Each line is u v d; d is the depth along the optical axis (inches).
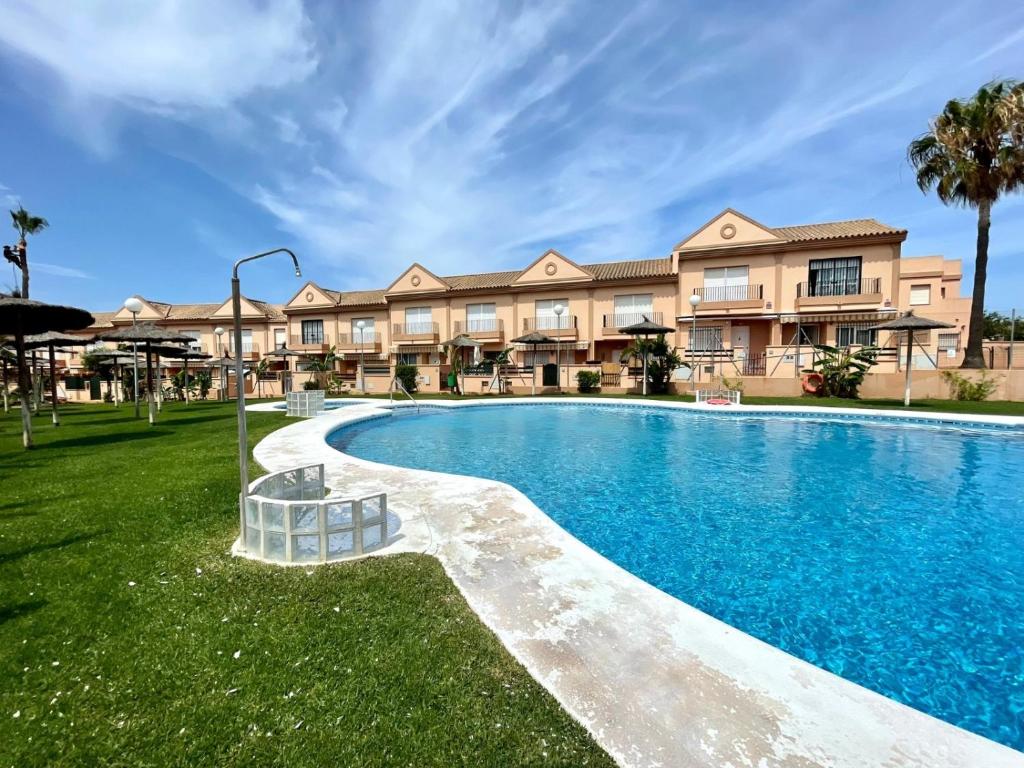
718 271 968.3
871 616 153.3
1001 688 119.8
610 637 112.7
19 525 186.9
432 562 153.9
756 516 248.1
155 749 78.0
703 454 405.7
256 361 1441.9
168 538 173.3
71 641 107.7
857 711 89.8
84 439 423.5
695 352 858.8
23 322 375.9
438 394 1034.1
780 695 93.9
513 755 77.9
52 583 136.6
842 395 766.5
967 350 731.4
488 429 570.3
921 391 729.0
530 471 352.8
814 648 136.6
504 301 1185.4
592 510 259.6
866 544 210.5
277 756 77.0
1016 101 642.8
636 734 82.7
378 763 75.9
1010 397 684.1
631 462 379.6
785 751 79.1
